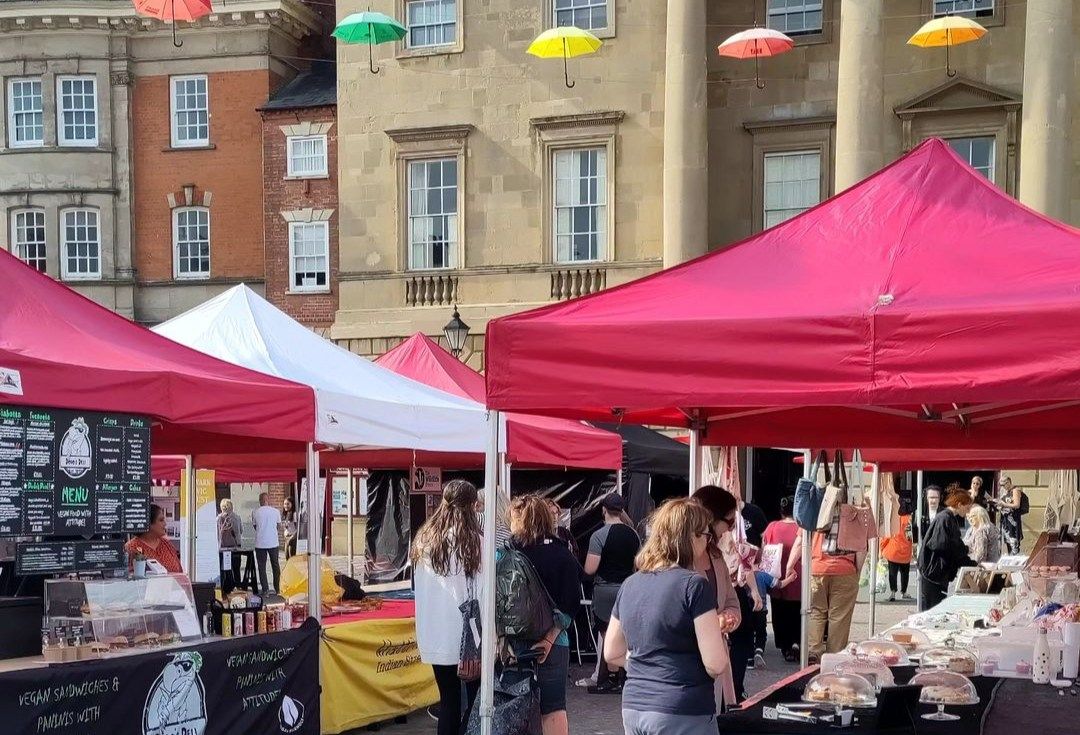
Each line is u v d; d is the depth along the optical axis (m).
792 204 28.00
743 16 28.39
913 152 7.32
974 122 26.72
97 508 7.80
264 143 34.41
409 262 30.09
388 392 11.23
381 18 26.53
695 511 5.93
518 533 9.04
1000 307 5.73
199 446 10.52
